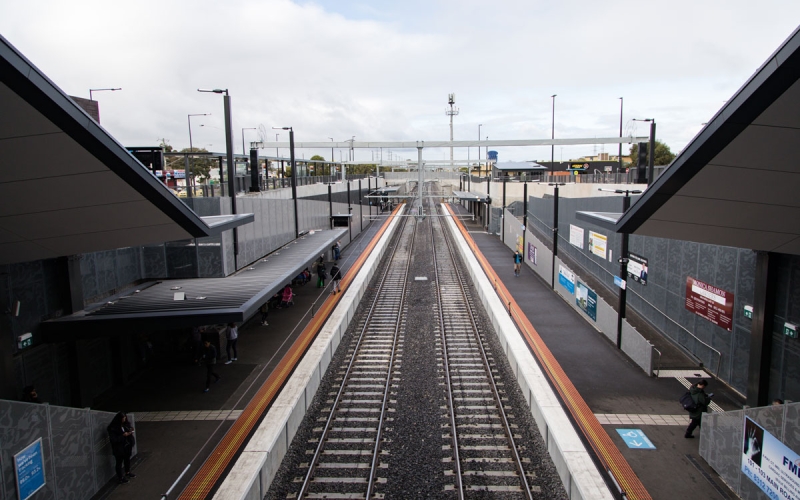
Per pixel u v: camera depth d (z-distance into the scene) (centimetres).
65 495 816
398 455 1062
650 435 1062
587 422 1112
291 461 1060
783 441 731
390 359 1636
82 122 666
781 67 566
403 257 3719
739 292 1271
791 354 1048
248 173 3238
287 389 1253
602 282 2358
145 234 1010
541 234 3422
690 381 1348
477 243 4050
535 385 1272
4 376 958
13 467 704
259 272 1773
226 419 1168
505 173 6112
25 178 741
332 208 3766
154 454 1026
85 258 1291
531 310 2052
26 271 1073
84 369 1234
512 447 1082
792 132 658
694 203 906
